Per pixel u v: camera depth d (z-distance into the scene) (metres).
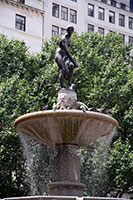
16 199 13.37
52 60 28.80
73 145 15.76
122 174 23.67
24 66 27.98
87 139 15.70
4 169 24.30
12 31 47.91
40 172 23.02
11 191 24.83
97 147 21.33
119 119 25.98
